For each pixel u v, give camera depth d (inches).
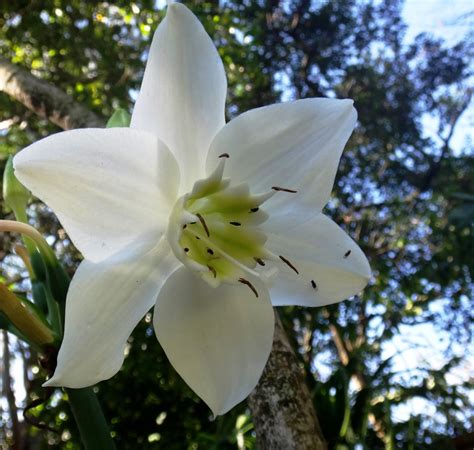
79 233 3.2
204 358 3.8
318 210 3.9
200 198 3.7
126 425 18.6
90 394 3.9
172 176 3.6
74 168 3.1
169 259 3.7
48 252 3.9
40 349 3.8
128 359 18.3
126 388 18.6
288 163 3.8
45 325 3.9
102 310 3.3
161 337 3.7
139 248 3.5
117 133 3.3
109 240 3.3
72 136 3.1
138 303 3.5
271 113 3.7
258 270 3.9
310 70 32.8
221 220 3.9
